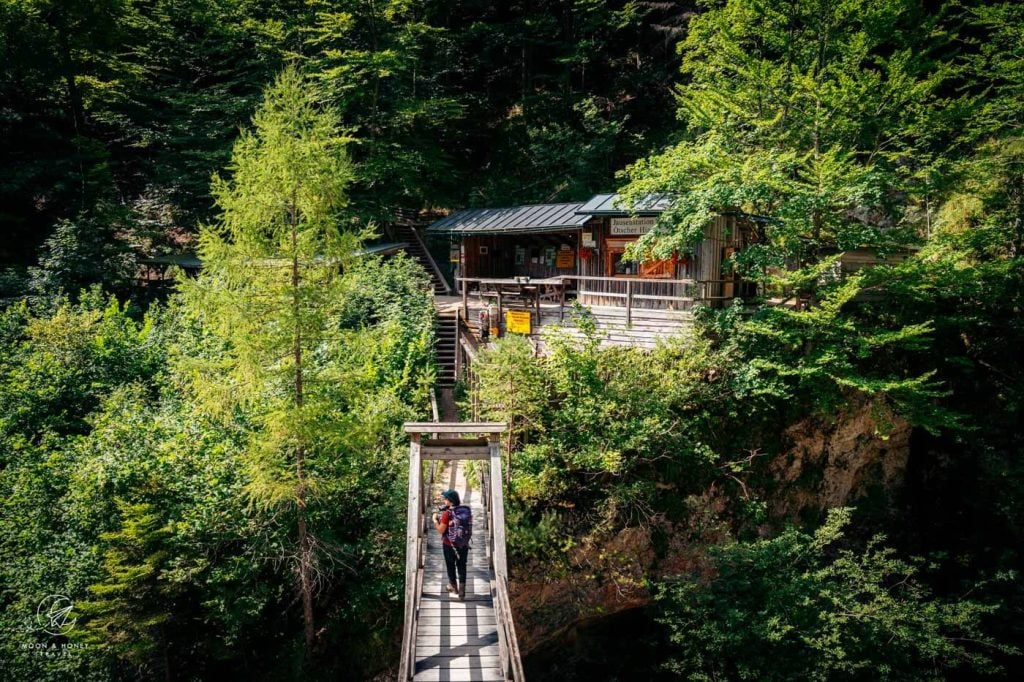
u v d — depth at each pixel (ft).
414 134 102.32
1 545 37.27
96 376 54.70
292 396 36.83
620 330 56.59
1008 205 66.18
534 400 44.96
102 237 78.48
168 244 95.81
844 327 47.52
